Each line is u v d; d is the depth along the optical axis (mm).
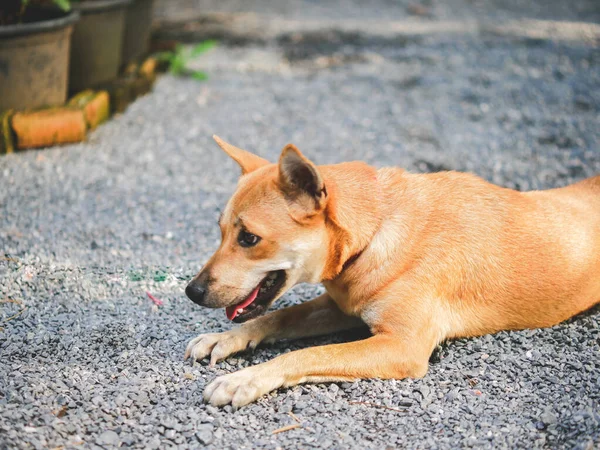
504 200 1419
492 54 3207
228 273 1291
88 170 1975
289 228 1282
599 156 2092
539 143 2195
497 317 1402
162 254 1642
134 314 1452
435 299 1345
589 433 1177
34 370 1289
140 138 2184
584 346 1386
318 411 1247
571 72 2912
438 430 1212
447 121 2391
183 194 1901
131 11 2539
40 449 1133
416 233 1348
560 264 1403
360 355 1292
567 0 4641
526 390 1290
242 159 1381
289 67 2982
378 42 3416
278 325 1407
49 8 2102
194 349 1339
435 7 4348
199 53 2814
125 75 2494
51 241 1646
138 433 1182
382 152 2135
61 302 1464
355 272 1340
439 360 1367
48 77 2035
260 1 4359
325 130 2295
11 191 1828
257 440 1186
